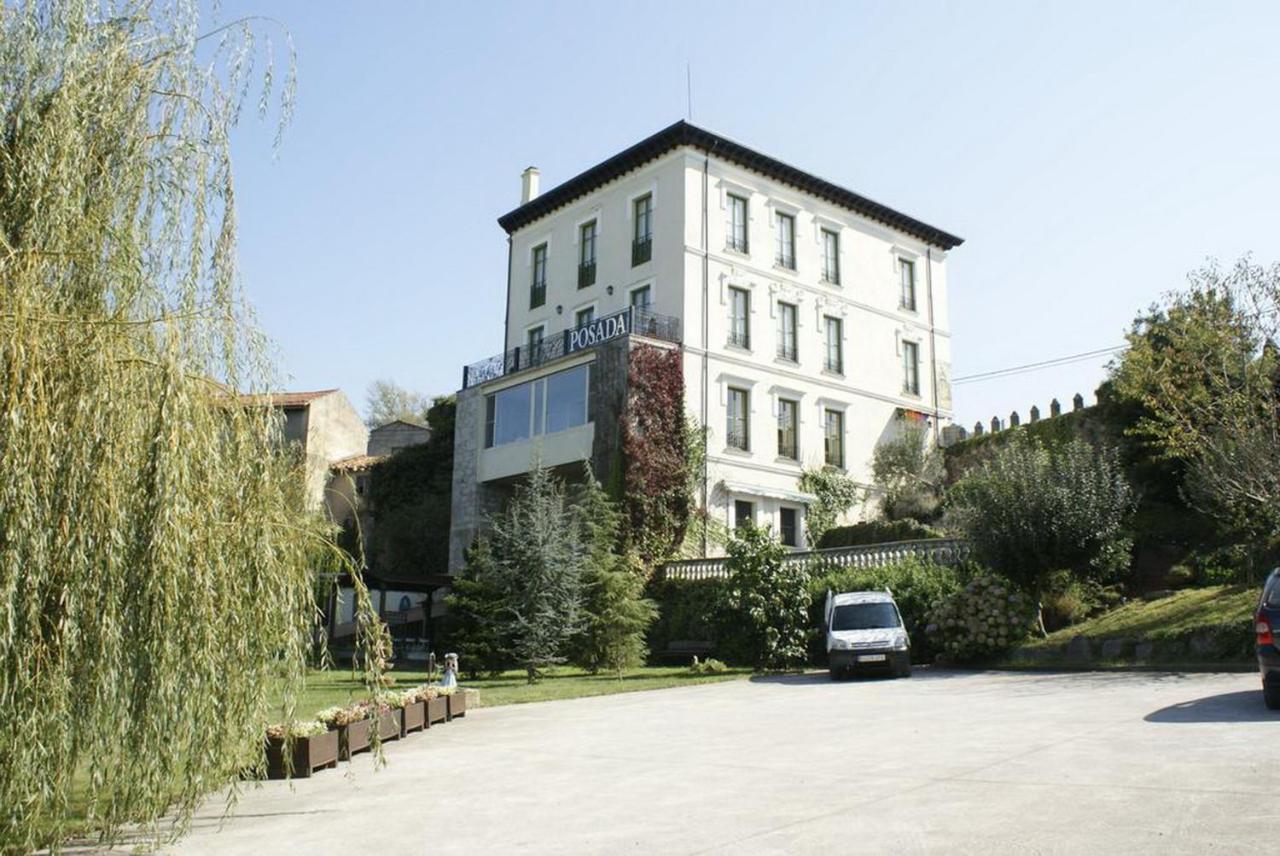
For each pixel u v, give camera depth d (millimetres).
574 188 35500
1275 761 7430
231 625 6355
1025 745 9148
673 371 29656
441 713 13664
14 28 6625
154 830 6426
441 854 5977
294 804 7941
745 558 21984
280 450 7449
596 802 7449
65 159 6352
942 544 22781
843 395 34531
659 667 24906
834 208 35844
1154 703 11852
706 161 32219
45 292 6094
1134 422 26250
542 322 36500
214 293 7203
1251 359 18641
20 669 5266
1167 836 5395
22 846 5727
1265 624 10305
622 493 27844
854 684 17703
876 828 6020
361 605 8047
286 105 8117
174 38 7672
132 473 5953
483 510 33000
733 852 5605
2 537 5305
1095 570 20312
